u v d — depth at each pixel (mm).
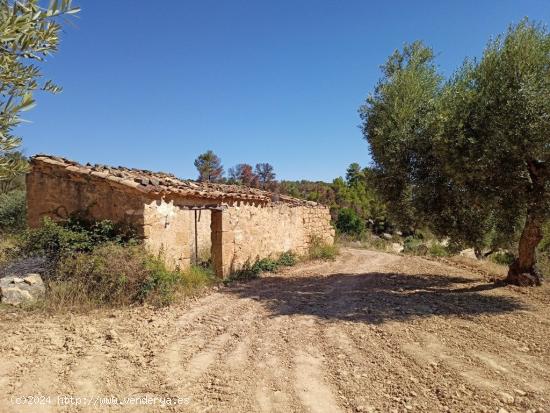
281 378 4441
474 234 10023
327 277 11703
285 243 15625
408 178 10102
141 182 8633
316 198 34531
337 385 4285
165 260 9047
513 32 7898
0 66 2395
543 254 14133
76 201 9094
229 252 11500
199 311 7402
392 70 10977
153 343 5512
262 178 28734
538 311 7125
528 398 3885
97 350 5078
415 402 3877
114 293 7348
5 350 4824
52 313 6445
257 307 7797
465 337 5738
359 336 5910
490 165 7582
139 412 3682
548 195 7703
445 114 8312
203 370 4652
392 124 10031
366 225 32844
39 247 8031
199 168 26594
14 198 14500
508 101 7234
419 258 16516
